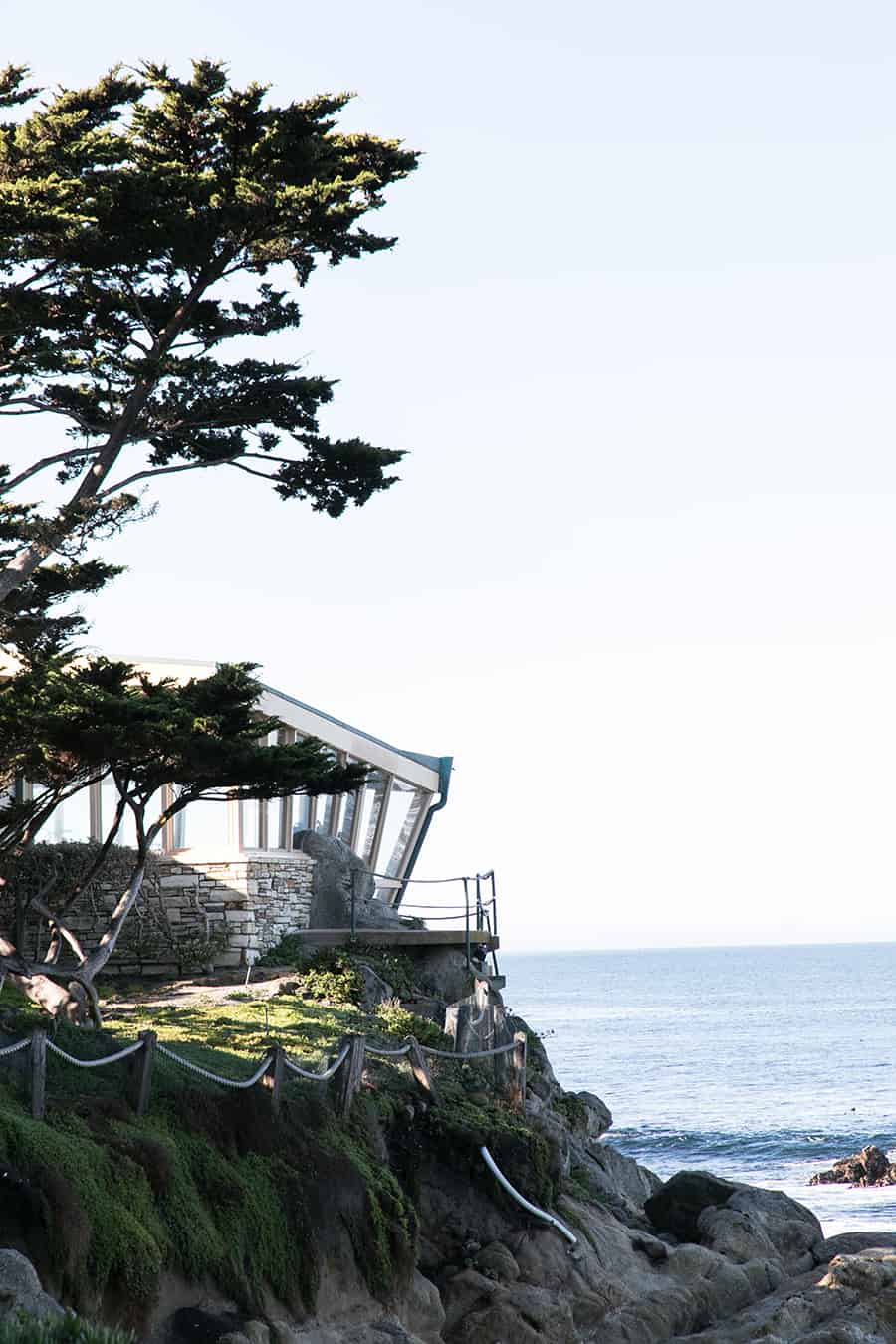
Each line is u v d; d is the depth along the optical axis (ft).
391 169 96.48
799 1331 98.32
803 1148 278.26
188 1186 77.61
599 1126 152.56
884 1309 100.58
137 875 102.58
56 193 86.12
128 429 98.02
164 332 98.37
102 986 126.31
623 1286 101.40
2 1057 77.97
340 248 96.63
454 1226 96.84
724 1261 108.37
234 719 93.25
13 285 93.76
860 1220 203.21
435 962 144.25
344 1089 92.58
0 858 100.89
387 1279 86.12
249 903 135.74
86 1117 76.79
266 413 100.32
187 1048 96.48
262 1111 85.10
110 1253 69.41
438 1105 100.73
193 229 91.20
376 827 177.68
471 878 149.28
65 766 95.40
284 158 92.17
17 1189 67.21
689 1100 361.30
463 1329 91.04
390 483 104.12
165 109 93.56
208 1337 72.02
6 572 94.68
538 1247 98.84
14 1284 60.49
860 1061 452.76
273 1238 80.43
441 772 182.50
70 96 92.99
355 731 170.19
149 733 89.56
